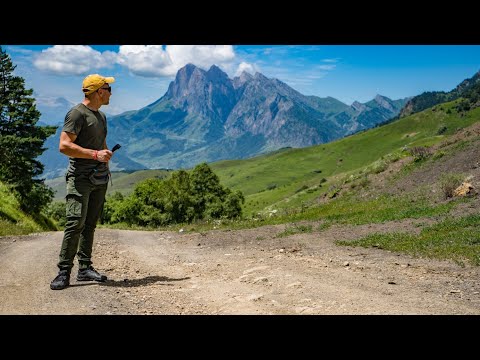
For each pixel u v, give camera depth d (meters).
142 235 19.95
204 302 5.62
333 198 29.17
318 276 7.34
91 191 6.11
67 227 5.79
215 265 9.42
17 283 5.99
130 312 4.95
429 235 12.52
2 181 40.56
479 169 21.47
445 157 26.69
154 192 79.19
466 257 9.35
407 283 6.96
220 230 19.52
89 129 5.90
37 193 42.66
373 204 22.34
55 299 5.23
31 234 16.38
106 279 6.55
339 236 14.52
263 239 15.41
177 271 8.54
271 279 7.07
